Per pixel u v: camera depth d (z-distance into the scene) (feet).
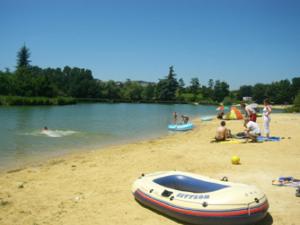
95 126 93.56
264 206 19.83
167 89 422.41
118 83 445.37
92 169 37.09
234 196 19.61
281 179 29.50
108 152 50.31
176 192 21.88
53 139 65.62
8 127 83.76
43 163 42.06
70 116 132.36
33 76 294.25
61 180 32.17
